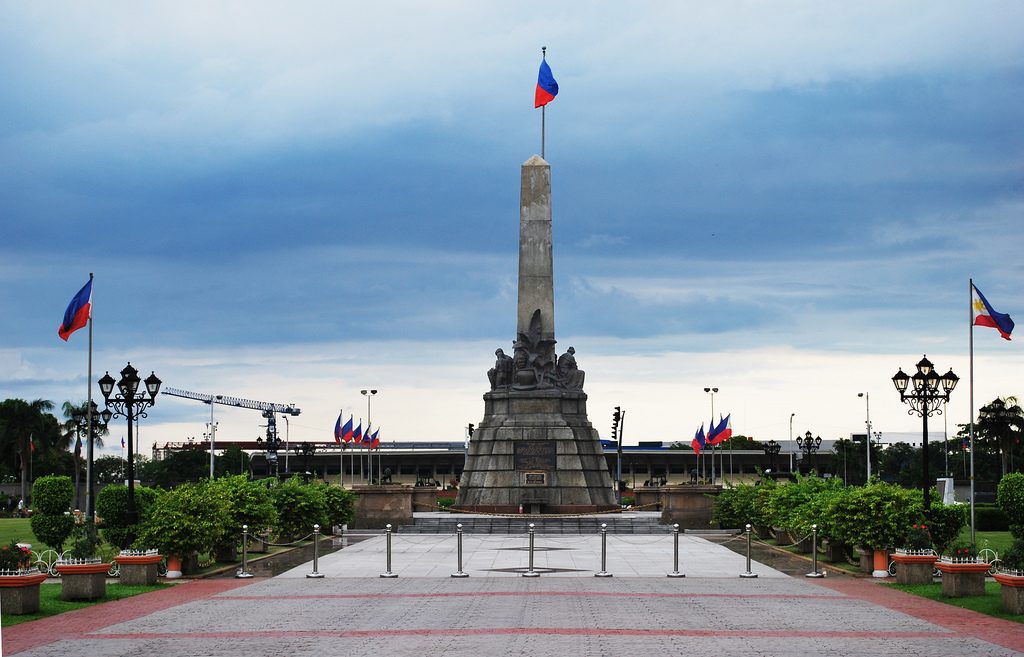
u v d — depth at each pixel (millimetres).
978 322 57312
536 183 74562
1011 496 46406
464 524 61969
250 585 34562
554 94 75312
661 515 65125
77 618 26781
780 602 29609
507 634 23688
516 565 40875
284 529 49781
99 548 39719
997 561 29828
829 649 21797
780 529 51781
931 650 21703
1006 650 21719
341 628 24766
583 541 54219
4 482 134250
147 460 174125
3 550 27625
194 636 23750
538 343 73750
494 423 73000
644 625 25109
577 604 29062
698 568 39875
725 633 23906
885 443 168250
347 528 61562
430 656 20922
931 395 37406
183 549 36781
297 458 157375
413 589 32969
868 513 37000
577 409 73812
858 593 31844
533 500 70250
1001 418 85125
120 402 42312
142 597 31344
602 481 72812
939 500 38156
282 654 21297
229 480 43312
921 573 33969
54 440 118750
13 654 21578
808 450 86250
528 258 74312
